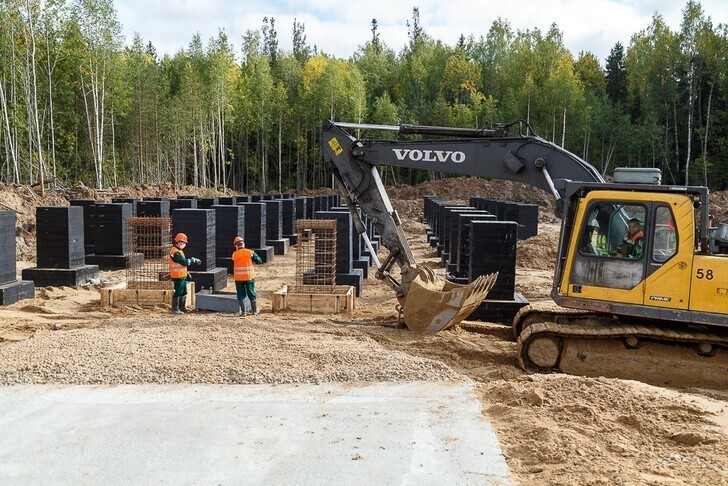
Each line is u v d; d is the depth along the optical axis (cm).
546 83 5822
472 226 1276
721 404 743
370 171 1147
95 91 4088
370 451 608
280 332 1078
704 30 5262
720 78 5212
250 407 738
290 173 6756
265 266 2025
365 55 8019
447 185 5506
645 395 731
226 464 585
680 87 5488
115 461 593
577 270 939
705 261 871
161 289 1391
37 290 1532
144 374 841
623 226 925
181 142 5531
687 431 625
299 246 1426
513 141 1055
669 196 887
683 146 5666
